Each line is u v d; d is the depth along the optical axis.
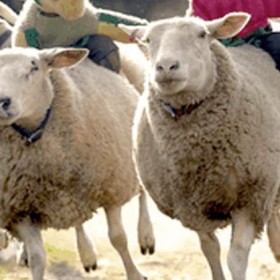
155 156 10.48
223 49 10.18
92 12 12.46
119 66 12.52
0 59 10.47
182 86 9.59
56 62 10.84
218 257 11.30
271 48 11.24
